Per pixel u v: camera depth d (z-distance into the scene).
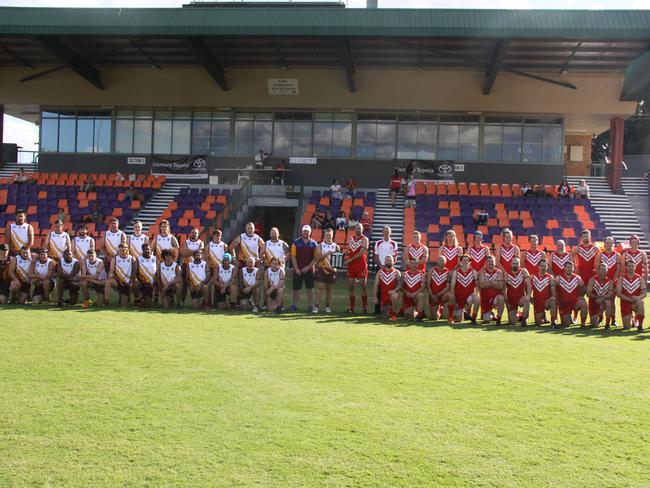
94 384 6.68
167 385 6.69
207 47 26.27
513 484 4.46
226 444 5.07
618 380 7.24
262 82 29.41
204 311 12.55
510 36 22.59
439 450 5.04
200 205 27.64
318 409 5.97
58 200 28.22
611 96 28.36
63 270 12.91
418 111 30.06
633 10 22.33
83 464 4.66
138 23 23.38
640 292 11.46
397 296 12.09
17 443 5.04
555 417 5.86
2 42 26.44
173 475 4.50
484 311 12.00
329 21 23.02
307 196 28.86
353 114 30.39
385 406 6.09
